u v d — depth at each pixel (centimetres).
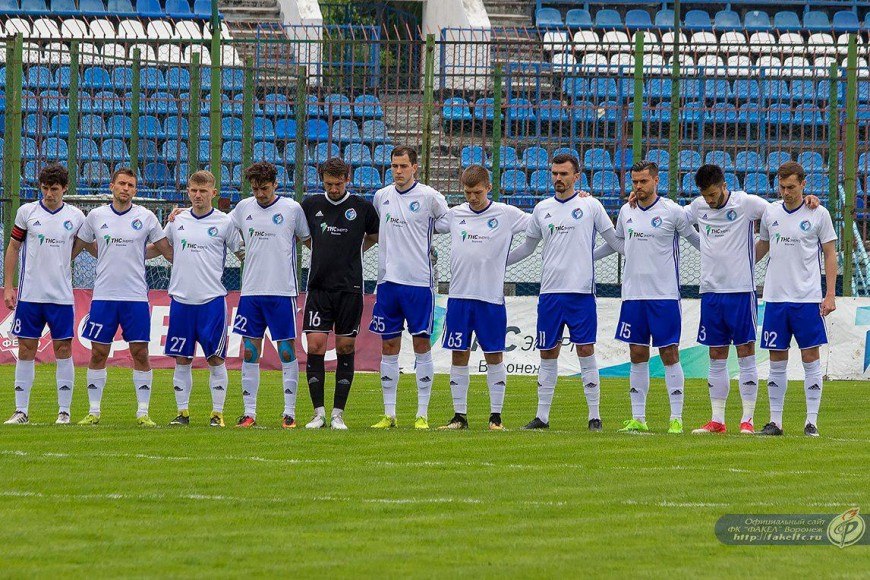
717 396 2855
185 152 6034
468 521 1739
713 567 1496
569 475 2130
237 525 1692
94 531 1639
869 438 2728
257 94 6172
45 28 7006
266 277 2803
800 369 4794
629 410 3447
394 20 7612
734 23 7600
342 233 2766
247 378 2834
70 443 2447
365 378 4494
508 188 5828
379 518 1753
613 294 5156
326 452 2358
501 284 2858
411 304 2814
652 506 1861
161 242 2856
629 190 5988
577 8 7669
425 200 2816
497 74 5047
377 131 6100
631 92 6431
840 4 7725
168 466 2162
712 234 2830
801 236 2781
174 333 2823
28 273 2825
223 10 7438
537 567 1475
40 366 4731
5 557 1484
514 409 3475
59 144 5447
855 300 4788
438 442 2528
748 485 2047
